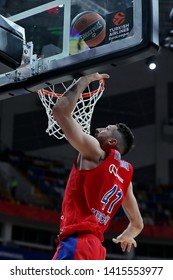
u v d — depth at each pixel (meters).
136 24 2.77
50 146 18.08
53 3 3.34
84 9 3.12
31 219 14.04
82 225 2.50
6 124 17.92
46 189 16.08
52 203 15.49
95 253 2.47
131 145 2.84
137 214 2.84
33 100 18.27
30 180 16.25
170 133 18.75
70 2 3.24
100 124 18.41
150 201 16.97
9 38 3.02
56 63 3.04
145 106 18.98
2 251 12.59
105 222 2.61
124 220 15.06
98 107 18.58
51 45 3.15
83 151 2.57
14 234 14.41
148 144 18.72
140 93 19.06
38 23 3.34
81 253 2.45
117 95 18.88
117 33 2.87
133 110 18.83
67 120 2.53
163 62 19.52
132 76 19.22
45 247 14.48
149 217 16.00
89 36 2.98
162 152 18.67
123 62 2.82
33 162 17.22
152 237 15.16
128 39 2.79
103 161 2.62
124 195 2.76
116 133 2.79
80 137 2.54
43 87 3.16
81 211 2.54
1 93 3.26
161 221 16.08
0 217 13.92
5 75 3.23
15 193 14.88
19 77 3.16
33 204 15.20
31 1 3.46
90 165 2.60
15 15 3.48
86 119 3.49
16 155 17.23
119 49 2.80
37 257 12.99
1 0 3.56
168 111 19.08
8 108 18.08
